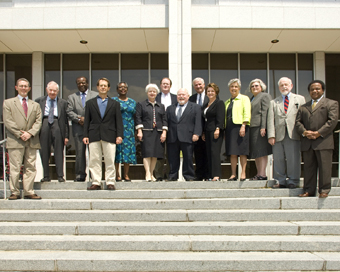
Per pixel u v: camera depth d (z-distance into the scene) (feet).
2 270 12.67
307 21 29.14
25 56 35.27
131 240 13.89
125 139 20.76
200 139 21.74
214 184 18.85
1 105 34.88
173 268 12.57
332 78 35.04
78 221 15.85
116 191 17.97
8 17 29.19
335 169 33.65
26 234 14.94
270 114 18.98
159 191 17.92
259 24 29.22
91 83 35.17
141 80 35.29
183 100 20.57
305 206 16.74
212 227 14.85
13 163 17.79
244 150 19.42
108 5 29.55
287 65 35.32
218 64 35.24
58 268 12.63
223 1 30.07
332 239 14.02
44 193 18.30
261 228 14.82
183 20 28.89
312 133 16.84
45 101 20.36
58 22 29.25
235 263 12.55
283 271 12.50
